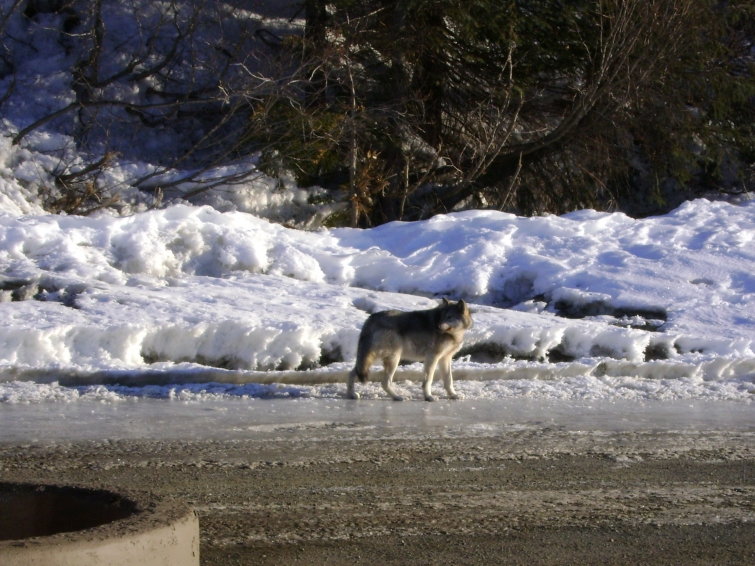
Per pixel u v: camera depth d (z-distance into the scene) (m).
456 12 30.66
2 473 8.00
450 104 34.47
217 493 7.62
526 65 32.97
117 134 31.88
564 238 23.02
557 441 10.05
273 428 10.50
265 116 28.31
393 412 11.91
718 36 35.44
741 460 9.30
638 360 16.59
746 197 40.72
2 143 27.84
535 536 6.68
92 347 14.09
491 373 15.15
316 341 15.30
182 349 14.60
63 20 33.88
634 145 37.16
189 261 19.31
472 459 9.08
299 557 6.12
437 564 6.06
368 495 7.68
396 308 17.75
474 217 24.14
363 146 32.06
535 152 34.59
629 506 7.53
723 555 6.38
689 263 21.62
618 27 30.94
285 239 21.45
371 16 32.09
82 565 3.87
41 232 18.11
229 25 35.44
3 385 12.71
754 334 18.05
